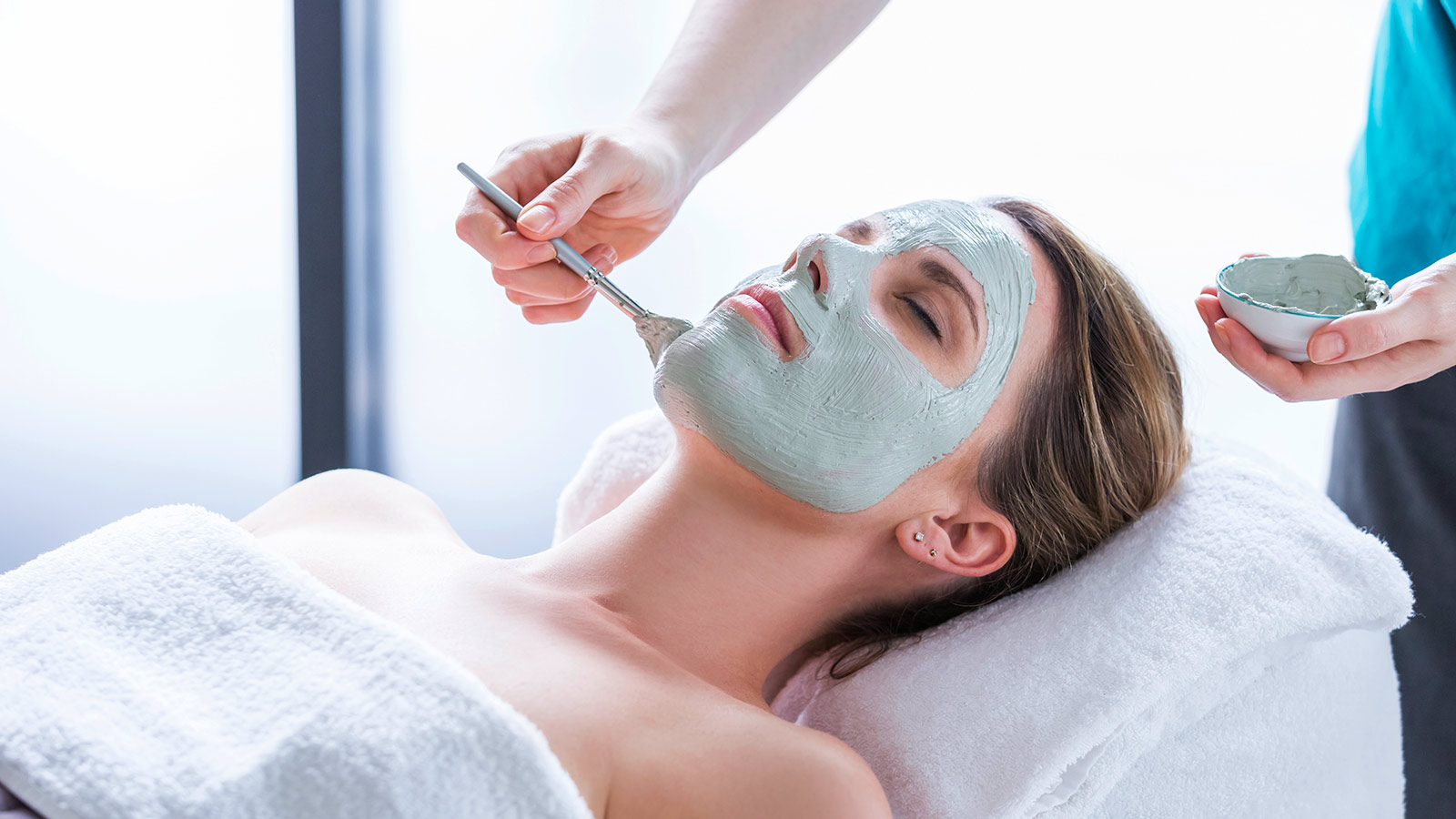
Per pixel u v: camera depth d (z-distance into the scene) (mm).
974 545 1127
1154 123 2205
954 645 1114
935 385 1041
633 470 1394
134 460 2445
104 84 2330
